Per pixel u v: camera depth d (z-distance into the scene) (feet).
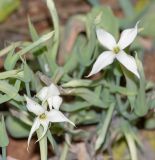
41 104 0.59
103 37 0.58
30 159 0.76
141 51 0.74
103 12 0.74
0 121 0.65
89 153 0.74
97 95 0.68
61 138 0.75
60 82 0.69
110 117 0.69
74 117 0.71
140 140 0.77
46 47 0.67
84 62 0.67
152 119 0.77
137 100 0.65
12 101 0.63
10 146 0.77
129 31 0.58
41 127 0.59
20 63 0.67
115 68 0.65
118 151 0.78
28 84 0.61
